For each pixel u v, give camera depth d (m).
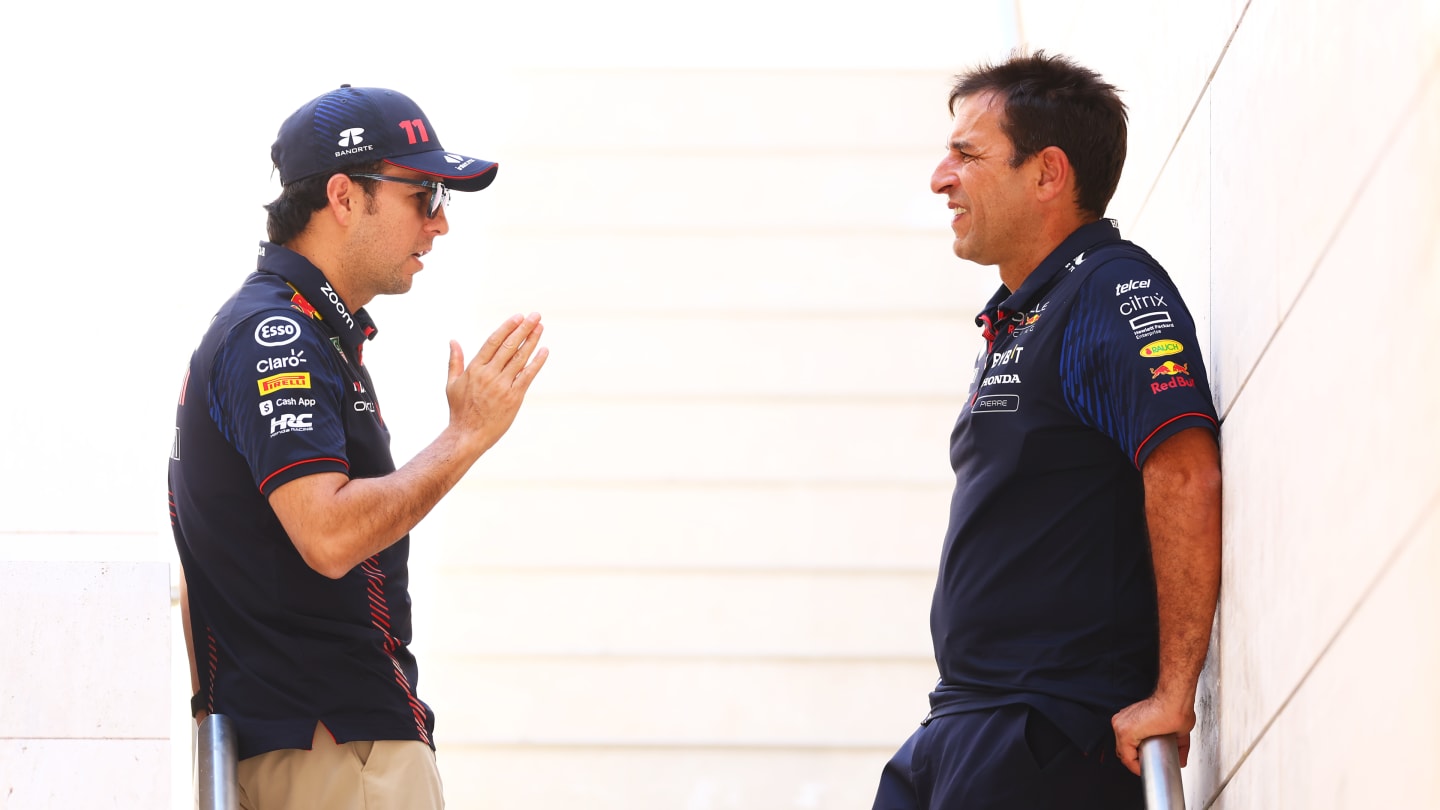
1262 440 6.19
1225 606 6.84
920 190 17.14
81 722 7.10
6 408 11.31
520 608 14.74
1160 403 6.81
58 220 12.85
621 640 14.59
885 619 14.73
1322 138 5.45
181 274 12.85
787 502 15.38
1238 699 6.60
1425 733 4.19
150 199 13.40
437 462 7.14
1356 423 4.91
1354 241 4.99
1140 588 7.25
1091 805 7.08
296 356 7.03
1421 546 4.25
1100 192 7.98
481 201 16.94
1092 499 7.28
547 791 13.81
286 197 7.56
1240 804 6.59
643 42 17.97
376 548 6.90
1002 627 7.36
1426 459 4.23
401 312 16.14
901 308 16.47
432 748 7.56
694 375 16.08
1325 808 5.22
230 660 7.24
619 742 14.02
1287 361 5.86
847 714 14.23
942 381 16.05
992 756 7.16
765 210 17.02
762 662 14.46
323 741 7.14
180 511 7.44
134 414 11.45
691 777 13.87
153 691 7.17
